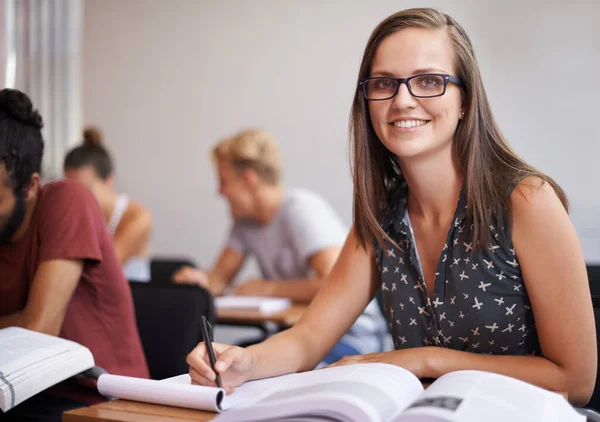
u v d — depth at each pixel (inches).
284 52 185.0
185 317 79.0
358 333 106.6
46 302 61.9
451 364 47.2
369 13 178.1
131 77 197.0
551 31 163.2
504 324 50.4
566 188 163.2
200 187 192.5
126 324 69.1
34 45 177.0
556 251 47.0
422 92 48.6
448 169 51.2
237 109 189.3
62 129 187.3
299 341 52.3
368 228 55.2
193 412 39.9
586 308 46.8
